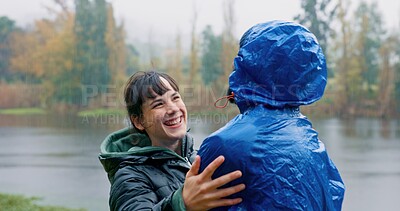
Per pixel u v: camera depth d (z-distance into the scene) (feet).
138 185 7.67
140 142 9.01
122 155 8.04
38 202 41.98
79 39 196.03
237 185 6.39
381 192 47.78
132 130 9.00
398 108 161.79
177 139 8.54
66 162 67.87
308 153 6.58
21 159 71.15
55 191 47.78
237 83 6.84
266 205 6.34
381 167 63.16
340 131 112.16
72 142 91.91
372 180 54.19
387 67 168.76
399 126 126.62
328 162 7.04
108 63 194.39
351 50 181.06
